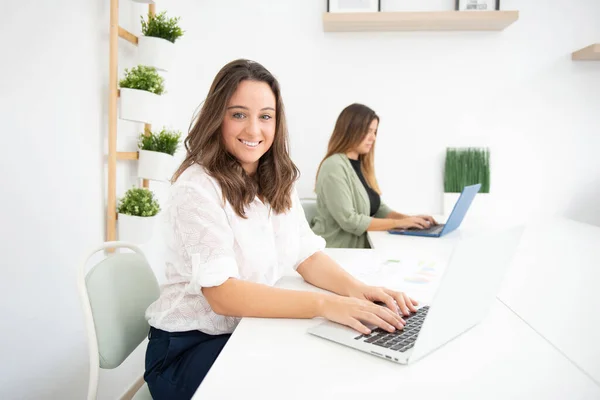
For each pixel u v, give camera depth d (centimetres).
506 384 74
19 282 154
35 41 159
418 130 325
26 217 156
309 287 128
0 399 146
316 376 77
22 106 154
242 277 118
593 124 319
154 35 220
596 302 116
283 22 321
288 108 327
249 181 121
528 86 319
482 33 317
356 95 324
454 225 222
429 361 82
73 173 183
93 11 195
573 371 79
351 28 311
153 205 213
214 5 321
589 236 211
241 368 79
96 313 111
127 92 202
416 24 303
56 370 173
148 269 132
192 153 119
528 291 125
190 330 112
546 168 324
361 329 93
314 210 289
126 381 226
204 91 325
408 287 127
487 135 323
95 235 201
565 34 314
